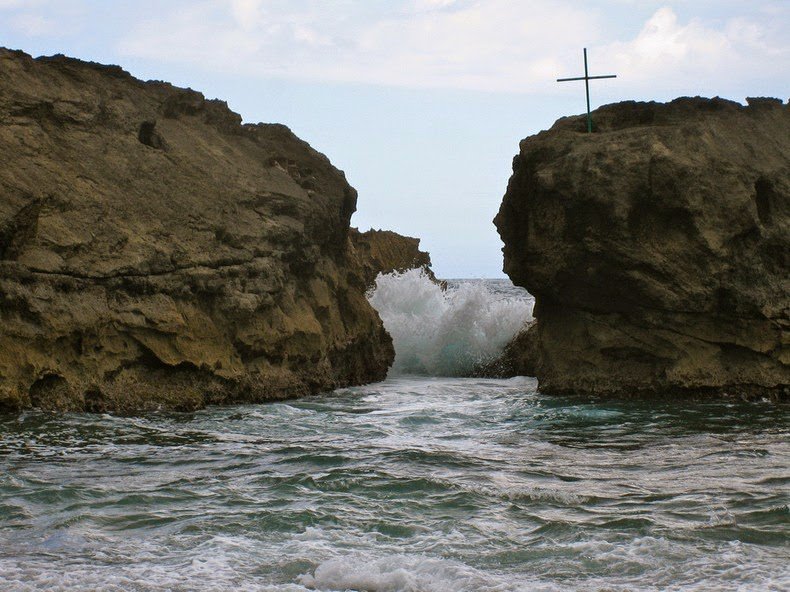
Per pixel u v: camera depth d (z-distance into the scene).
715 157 22.59
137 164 22.97
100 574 9.22
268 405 21.33
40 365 18.25
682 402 21.64
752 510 11.26
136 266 20.56
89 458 14.38
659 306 22.25
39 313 18.41
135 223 21.56
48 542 10.20
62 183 20.92
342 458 14.39
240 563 9.58
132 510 11.40
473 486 12.53
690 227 22.14
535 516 11.16
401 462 14.18
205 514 11.21
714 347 22.25
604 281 22.58
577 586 8.95
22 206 18.77
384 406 21.69
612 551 9.88
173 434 16.73
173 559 9.71
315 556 9.73
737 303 21.98
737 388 22.03
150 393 20.02
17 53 22.58
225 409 20.44
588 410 20.50
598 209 22.34
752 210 22.30
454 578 9.11
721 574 9.20
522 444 16.30
